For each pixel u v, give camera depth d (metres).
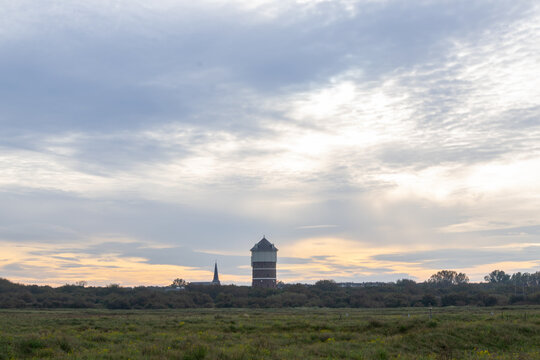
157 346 31.11
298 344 38.06
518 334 41.41
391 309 131.62
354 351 31.98
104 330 49.50
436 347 37.16
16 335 37.41
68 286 196.12
